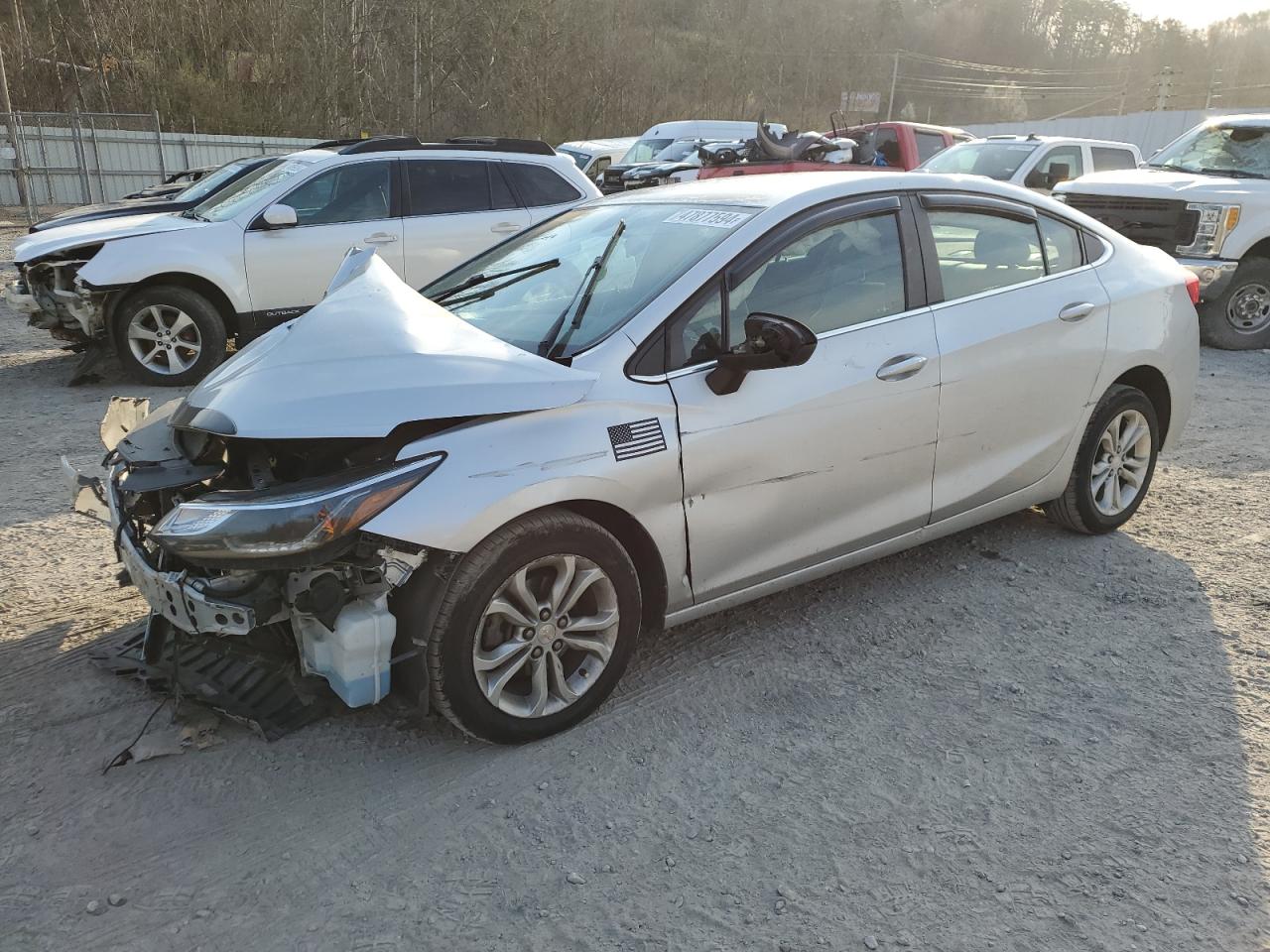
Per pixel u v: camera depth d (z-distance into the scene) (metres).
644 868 2.56
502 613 2.88
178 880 2.50
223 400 2.95
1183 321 4.75
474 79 37.97
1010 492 4.22
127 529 2.99
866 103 58.81
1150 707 3.32
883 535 3.79
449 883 2.50
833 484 3.55
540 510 2.92
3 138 22.92
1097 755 3.05
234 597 2.69
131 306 7.61
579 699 3.12
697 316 3.25
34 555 4.42
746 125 19.31
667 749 3.07
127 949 2.27
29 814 2.72
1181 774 2.95
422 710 2.88
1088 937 2.32
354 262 3.80
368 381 2.84
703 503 3.23
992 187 4.15
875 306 3.67
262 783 2.88
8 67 29.44
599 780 2.91
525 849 2.62
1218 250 9.29
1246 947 2.29
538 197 8.97
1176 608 4.05
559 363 3.08
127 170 24.75
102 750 3.01
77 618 3.82
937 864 2.57
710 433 3.19
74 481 3.33
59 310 7.72
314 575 2.67
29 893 2.44
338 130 33.31
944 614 3.99
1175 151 10.62
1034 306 4.11
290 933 2.33
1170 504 5.26
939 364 3.75
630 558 3.19
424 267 8.48
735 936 2.33
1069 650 3.71
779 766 2.99
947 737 3.15
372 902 2.43
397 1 35.06
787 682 3.47
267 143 26.61
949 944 2.30
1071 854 2.61
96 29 30.58
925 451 3.80
